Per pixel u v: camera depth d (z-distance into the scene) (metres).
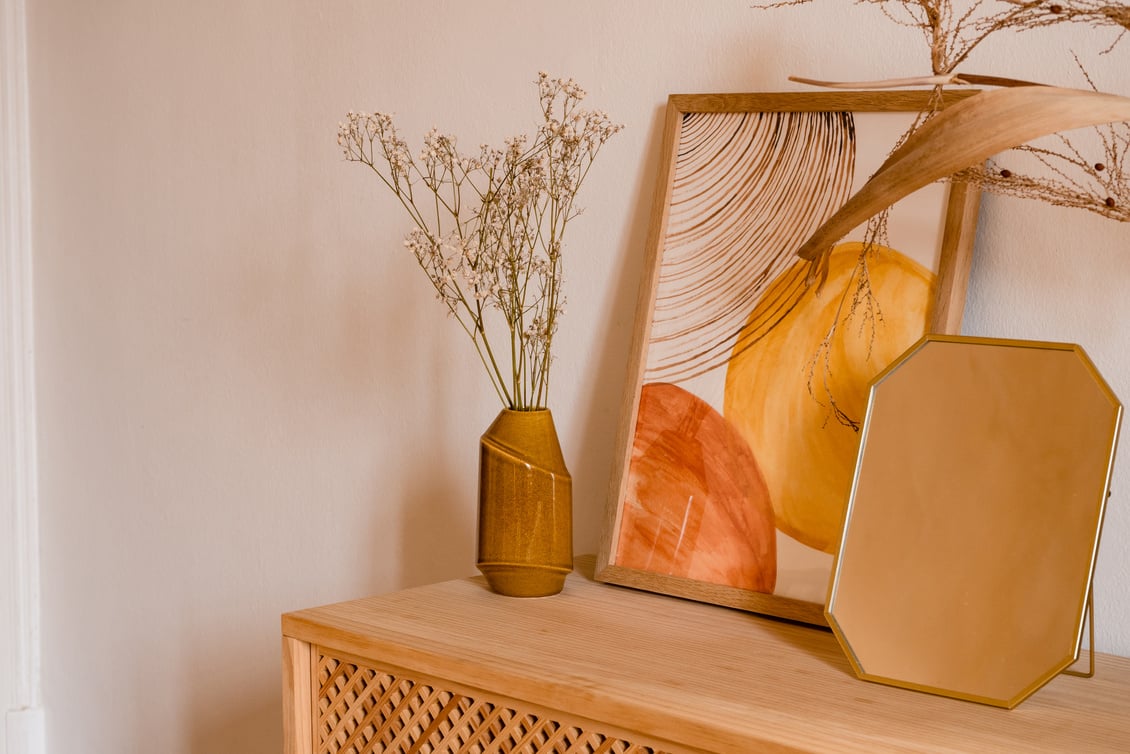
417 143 1.72
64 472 2.28
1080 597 1.00
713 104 1.41
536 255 1.60
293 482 1.92
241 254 1.96
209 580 2.05
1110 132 1.17
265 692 1.99
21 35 2.24
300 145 1.86
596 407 1.56
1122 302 1.18
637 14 1.50
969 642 1.04
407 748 1.18
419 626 1.20
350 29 1.79
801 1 1.36
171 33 2.03
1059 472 1.04
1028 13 1.19
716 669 1.08
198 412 2.04
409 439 1.76
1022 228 1.23
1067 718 0.98
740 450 1.32
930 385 1.13
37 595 2.34
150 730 2.17
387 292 1.77
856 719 0.96
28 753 2.33
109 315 2.17
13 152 2.25
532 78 1.60
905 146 1.10
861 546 1.13
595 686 1.01
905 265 1.24
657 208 1.44
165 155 2.05
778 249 1.34
